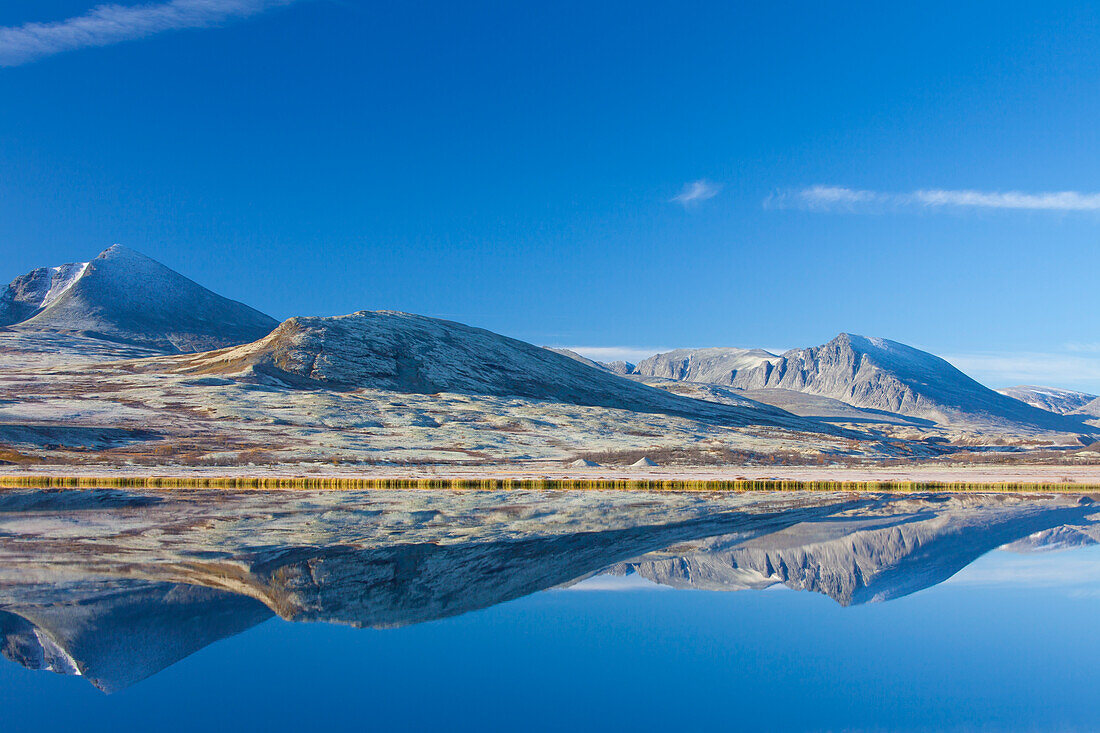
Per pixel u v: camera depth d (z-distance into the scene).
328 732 15.56
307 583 29.23
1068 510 57.84
